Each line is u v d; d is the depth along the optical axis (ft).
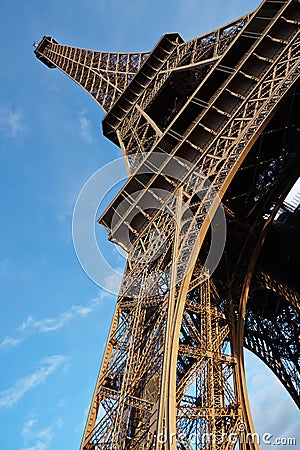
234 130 168.76
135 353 143.43
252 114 163.63
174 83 240.32
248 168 188.44
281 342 240.53
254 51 179.93
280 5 185.37
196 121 191.01
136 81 272.72
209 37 231.91
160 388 117.91
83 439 129.39
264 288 217.77
